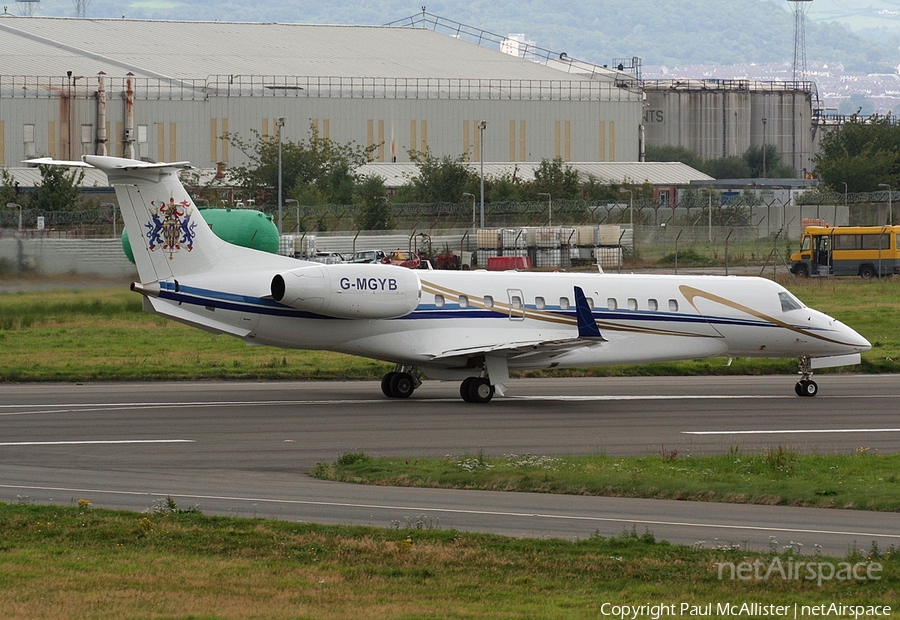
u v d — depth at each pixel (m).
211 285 110.44
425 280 117.75
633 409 114.62
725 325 128.62
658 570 53.78
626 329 125.25
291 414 106.50
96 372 130.38
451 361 117.44
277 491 72.62
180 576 52.22
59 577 51.88
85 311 174.12
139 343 158.00
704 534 62.22
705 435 100.31
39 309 171.25
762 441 98.00
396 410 110.56
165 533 59.38
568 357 121.81
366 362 144.25
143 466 81.19
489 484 75.12
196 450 87.81
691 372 145.88
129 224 108.56
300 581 51.75
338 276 112.25
